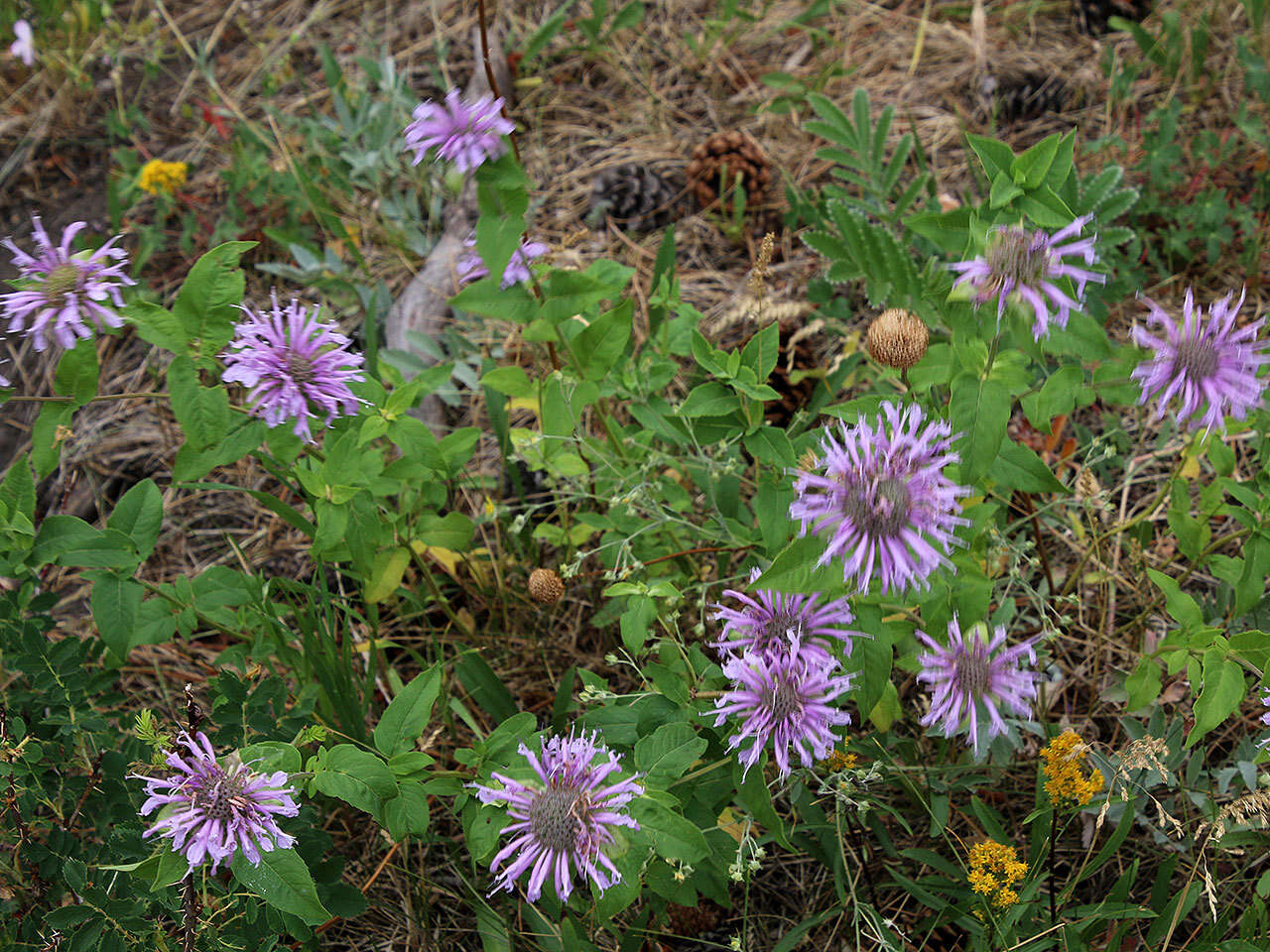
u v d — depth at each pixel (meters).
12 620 0.67
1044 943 0.64
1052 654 0.76
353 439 0.69
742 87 1.11
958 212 0.63
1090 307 0.84
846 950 0.69
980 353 0.62
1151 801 0.71
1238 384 0.61
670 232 0.87
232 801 0.58
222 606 0.71
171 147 1.12
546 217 1.02
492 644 0.81
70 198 1.07
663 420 0.74
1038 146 0.61
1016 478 0.64
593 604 0.82
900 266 0.80
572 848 0.59
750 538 0.73
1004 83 1.05
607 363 0.70
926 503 0.57
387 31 1.20
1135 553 0.74
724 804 0.67
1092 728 0.75
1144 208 0.92
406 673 0.81
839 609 0.62
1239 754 0.70
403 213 1.00
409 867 0.74
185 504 0.90
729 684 0.66
